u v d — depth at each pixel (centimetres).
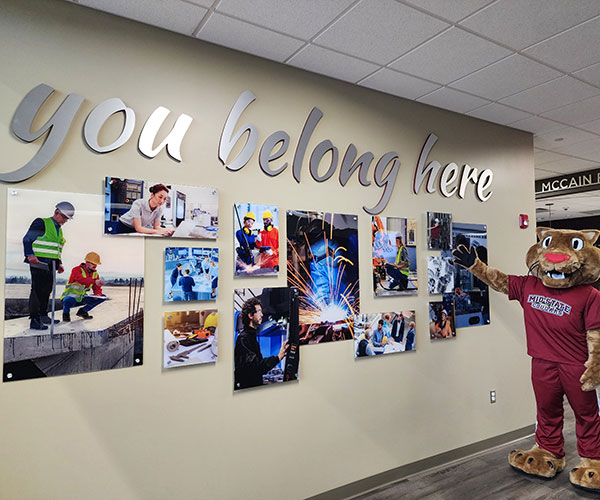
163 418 224
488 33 239
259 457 252
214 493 237
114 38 219
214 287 240
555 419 317
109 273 213
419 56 263
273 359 258
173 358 226
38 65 201
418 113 334
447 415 337
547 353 307
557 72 286
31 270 196
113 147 215
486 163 376
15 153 195
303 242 274
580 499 279
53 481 197
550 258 297
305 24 227
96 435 207
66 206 204
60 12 206
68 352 202
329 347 281
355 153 298
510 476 312
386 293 307
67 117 205
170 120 232
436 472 319
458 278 349
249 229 254
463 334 350
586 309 289
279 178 267
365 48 252
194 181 238
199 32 234
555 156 486
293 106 274
